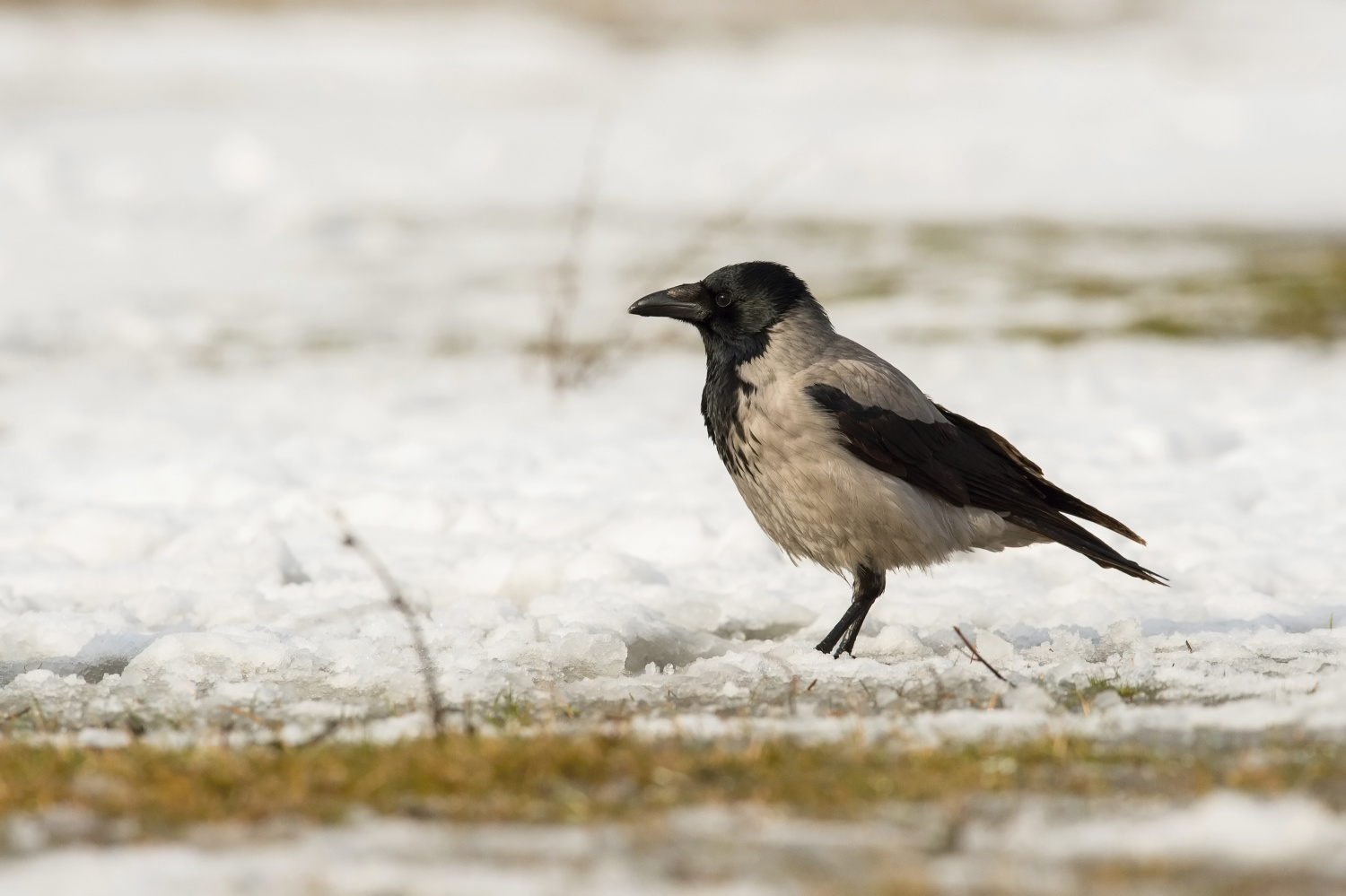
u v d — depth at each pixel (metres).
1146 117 46.88
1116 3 67.38
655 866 4.70
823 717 7.08
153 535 11.48
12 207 32.81
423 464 14.19
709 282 9.24
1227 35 61.75
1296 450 14.09
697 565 10.96
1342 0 67.56
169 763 5.79
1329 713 6.71
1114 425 15.60
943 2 66.69
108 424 16.47
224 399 17.83
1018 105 49.09
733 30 62.19
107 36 56.78
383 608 9.63
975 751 6.01
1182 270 27.23
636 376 19.42
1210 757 5.99
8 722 7.38
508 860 4.77
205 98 48.38
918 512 8.88
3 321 22.11
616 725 6.67
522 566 10.38
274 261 28.09
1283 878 4.58
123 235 30.17
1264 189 38.34
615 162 40.31
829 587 10.36
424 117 45.97
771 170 39.56
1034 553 11.01
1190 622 9.30
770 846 4.89
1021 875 4.61
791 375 9.01
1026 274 26.89
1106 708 7.11
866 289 25.34
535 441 15.16
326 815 5.21
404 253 29.06
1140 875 4.60
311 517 12.24
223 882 4.57
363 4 64.19
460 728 6.83
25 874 4.65
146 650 8.63
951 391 17.78
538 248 29.55
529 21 62.50
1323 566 10.48
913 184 38.84
